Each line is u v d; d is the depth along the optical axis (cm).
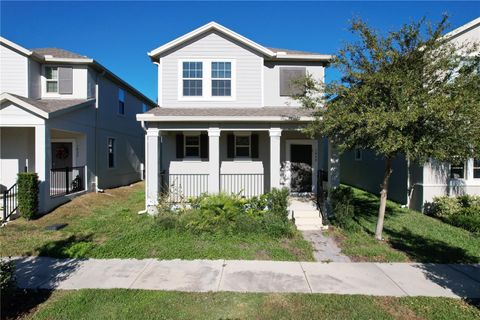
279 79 1212
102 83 1579
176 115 1026
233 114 1049
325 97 786
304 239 806
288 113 1069
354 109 712
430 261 647
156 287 524
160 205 967
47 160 1081
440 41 708
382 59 696
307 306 458
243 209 959
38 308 454
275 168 1047
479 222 864
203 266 618
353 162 1914
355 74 697
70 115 1255
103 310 448
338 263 637
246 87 1180
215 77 1177
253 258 660
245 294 497
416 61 693
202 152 1216
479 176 1112
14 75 1284
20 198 979
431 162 1105
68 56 1420
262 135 1224
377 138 672
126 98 1905
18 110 1055
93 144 1481
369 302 471
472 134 626
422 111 615
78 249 701
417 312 443
